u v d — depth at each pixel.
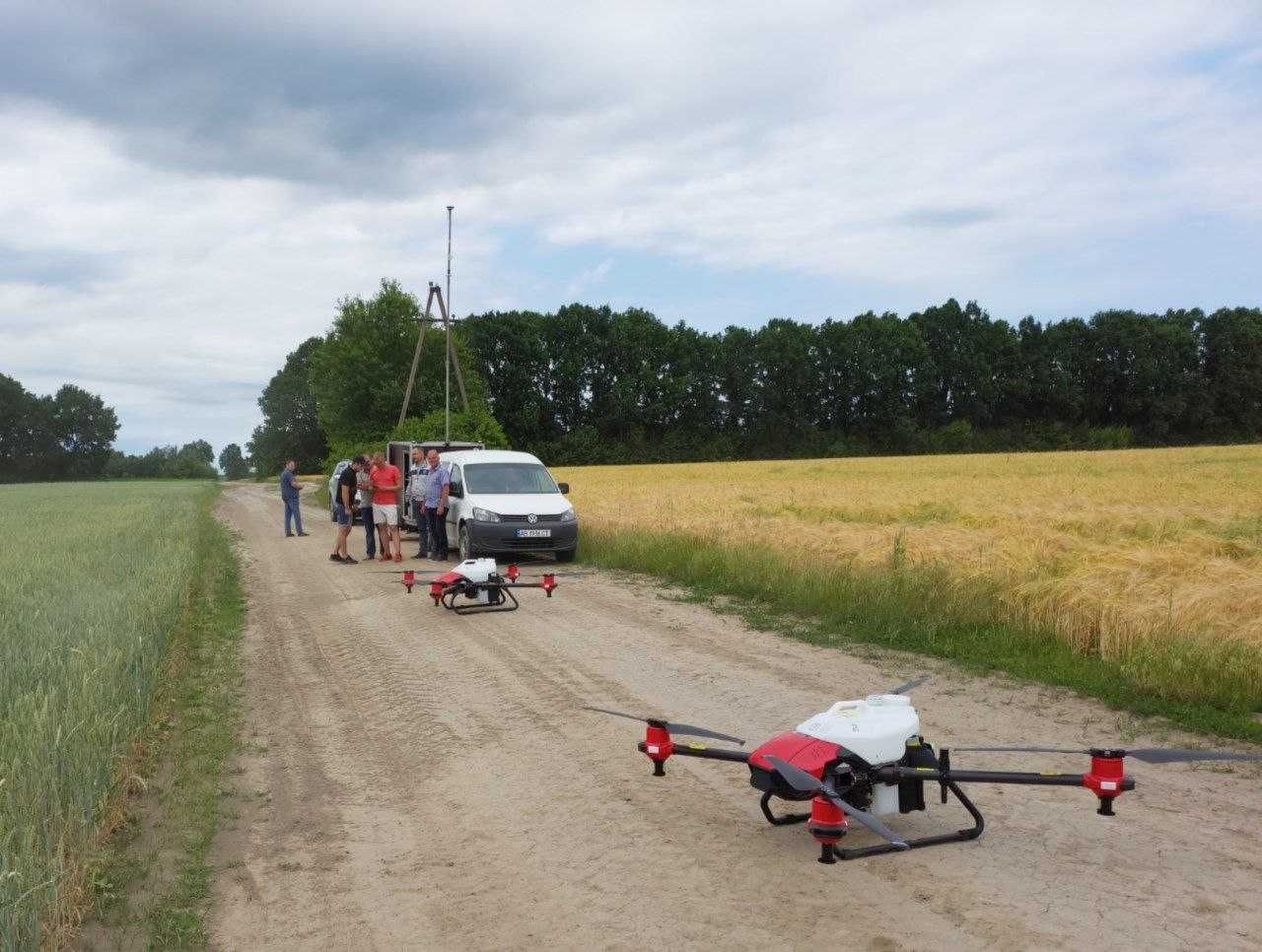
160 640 9.16
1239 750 6.77
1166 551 13.51
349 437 60.34
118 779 5.89
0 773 5.04
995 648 9.98
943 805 5.77
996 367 114.69
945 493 32.81
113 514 30.58
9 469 139.50
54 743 5.22
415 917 4.45
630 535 18.81
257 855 5.18
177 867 4.99
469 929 4.31
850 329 112.44
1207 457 62.88
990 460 69.75
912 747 5.11
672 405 108.50
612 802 5.90
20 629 8.97
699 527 19.20
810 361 112.56
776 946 4.07
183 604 12.21
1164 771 6.41
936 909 4.37
